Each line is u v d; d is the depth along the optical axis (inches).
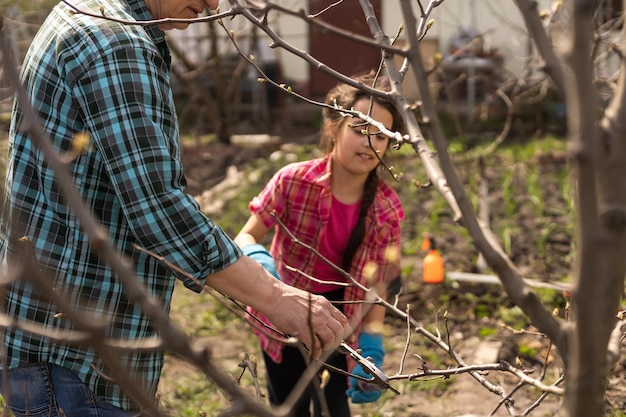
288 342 58.7
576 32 37.9
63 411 82.0
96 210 79.9
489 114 436.1
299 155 372.5
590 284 40.8
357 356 80.7
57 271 79.5
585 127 38.6
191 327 197.8
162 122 79.4
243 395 43.2
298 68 501.4
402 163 341.1
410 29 47.4
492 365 75.5
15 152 80.8
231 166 363.9
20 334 80.7
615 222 41.3
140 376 84.4
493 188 306.5
